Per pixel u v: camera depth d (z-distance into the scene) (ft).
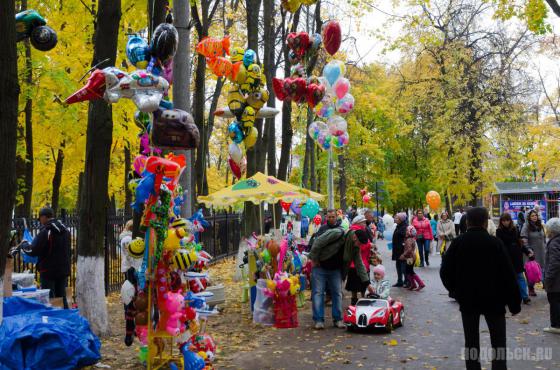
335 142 49.57
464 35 112.68
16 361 21.33
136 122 24.09
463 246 20.18
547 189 111.96
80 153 62.95
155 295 21.70
